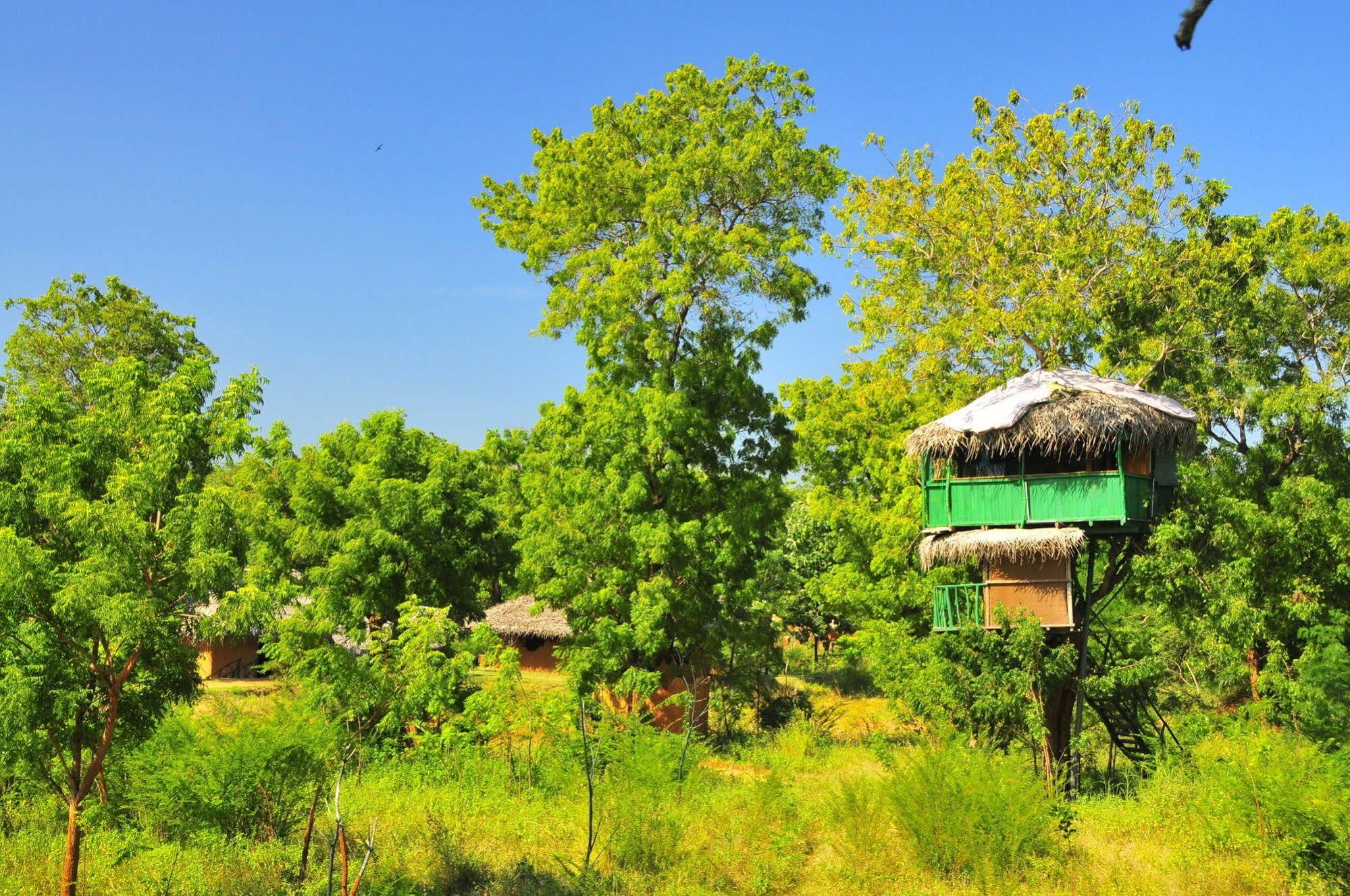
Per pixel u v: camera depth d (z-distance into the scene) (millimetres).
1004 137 34469
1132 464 24422
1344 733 24141
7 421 13422
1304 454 31062
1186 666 33281
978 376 32844
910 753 18844
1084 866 16062
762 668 35531
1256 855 15742
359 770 22266
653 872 16219
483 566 31688
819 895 15555
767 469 33844
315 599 27609
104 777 16188
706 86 31953
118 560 11812
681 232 29750
